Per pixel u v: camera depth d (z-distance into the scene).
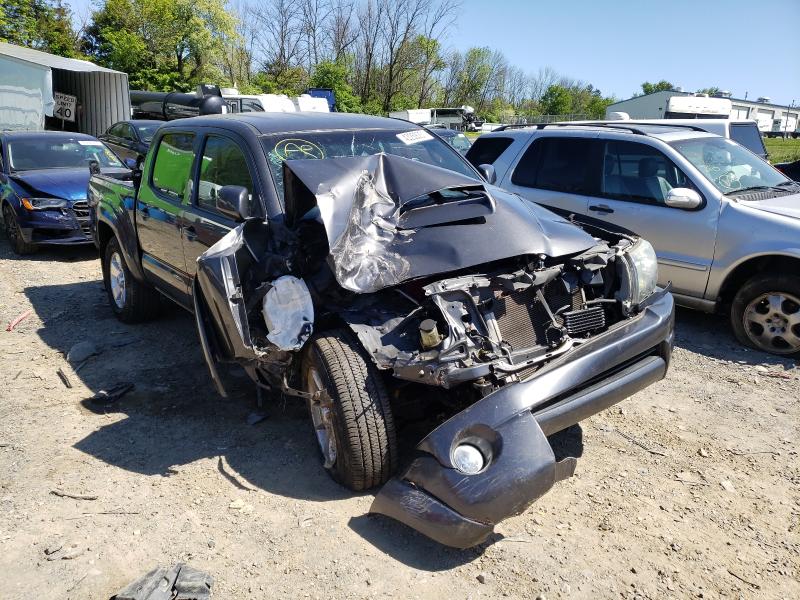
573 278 3.65
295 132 4.54
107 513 3.38
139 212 5.64
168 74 39.94
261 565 2.97
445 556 3.01
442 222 3.68
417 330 3.32
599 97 76.12
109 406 4.63
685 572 2.91
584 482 3.63
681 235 5.86
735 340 5.84
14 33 30.84
